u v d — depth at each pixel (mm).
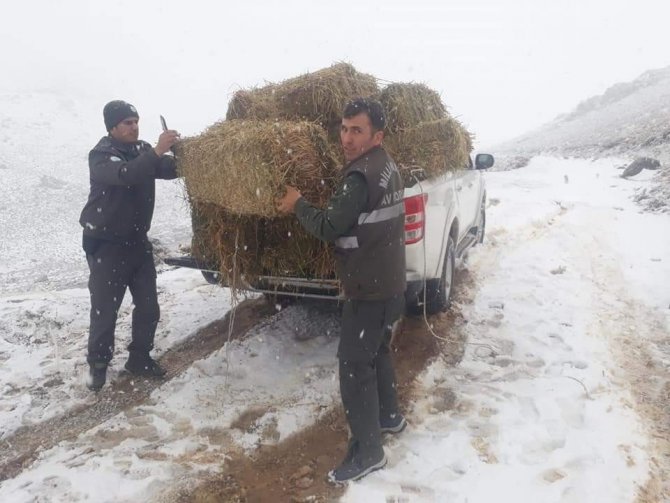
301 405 4000
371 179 3006
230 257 4152
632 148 15844
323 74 4668
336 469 3275
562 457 3367
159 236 10422
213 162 3621
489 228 8781
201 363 4590
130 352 4457
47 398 4219
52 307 5766
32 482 3289
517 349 4742
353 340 3197
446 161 5062
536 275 6543
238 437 3680
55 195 15203
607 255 7152
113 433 3748
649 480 3184
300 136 3625
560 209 9938
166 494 3180
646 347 4738
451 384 4242
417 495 3105
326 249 4039
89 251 4156
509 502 3025
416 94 4957
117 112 4047
